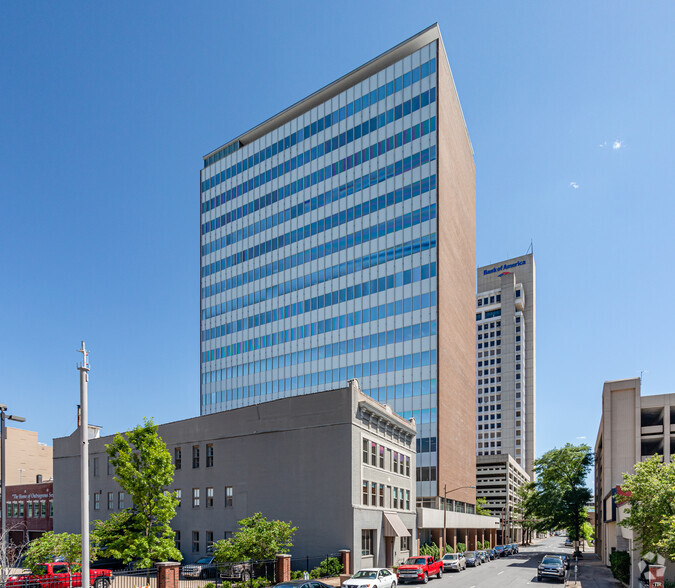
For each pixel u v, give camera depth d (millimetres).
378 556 38312
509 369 184375
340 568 32188
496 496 137125
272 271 83625
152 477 30422
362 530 36125
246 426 40969
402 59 72188
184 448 45469
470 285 87125
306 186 81125
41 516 61062
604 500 62781
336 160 77750
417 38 71938
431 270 65125
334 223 76312
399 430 46438
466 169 87125
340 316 73125
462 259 80438
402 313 66812
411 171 69062
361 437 37188
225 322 90188
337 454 35688
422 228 66812
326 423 36562
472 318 87938
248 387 83688
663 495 28766
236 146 95750
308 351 76062
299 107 86250
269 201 86312
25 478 80625
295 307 79125
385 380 66812
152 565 30812
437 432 61562
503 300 189875
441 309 64812
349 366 70812
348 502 34688
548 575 36906
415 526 48438
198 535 42688
